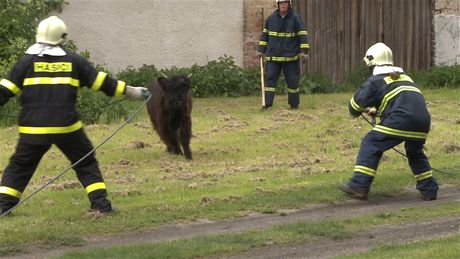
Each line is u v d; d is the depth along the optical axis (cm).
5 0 2183
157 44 2533
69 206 1124
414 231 1023
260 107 2177
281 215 1116
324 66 2656
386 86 1169
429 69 2744
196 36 2567
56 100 1006
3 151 1546
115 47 2494
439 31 2783
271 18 2112
